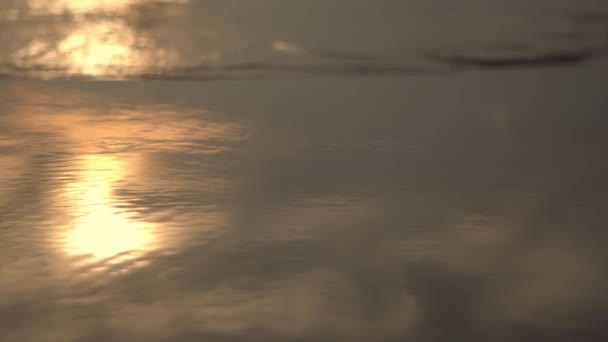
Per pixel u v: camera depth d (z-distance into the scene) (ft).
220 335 2.53
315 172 4.39
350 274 3.00
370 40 9.29
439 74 7.73
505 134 5.47
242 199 3.87
